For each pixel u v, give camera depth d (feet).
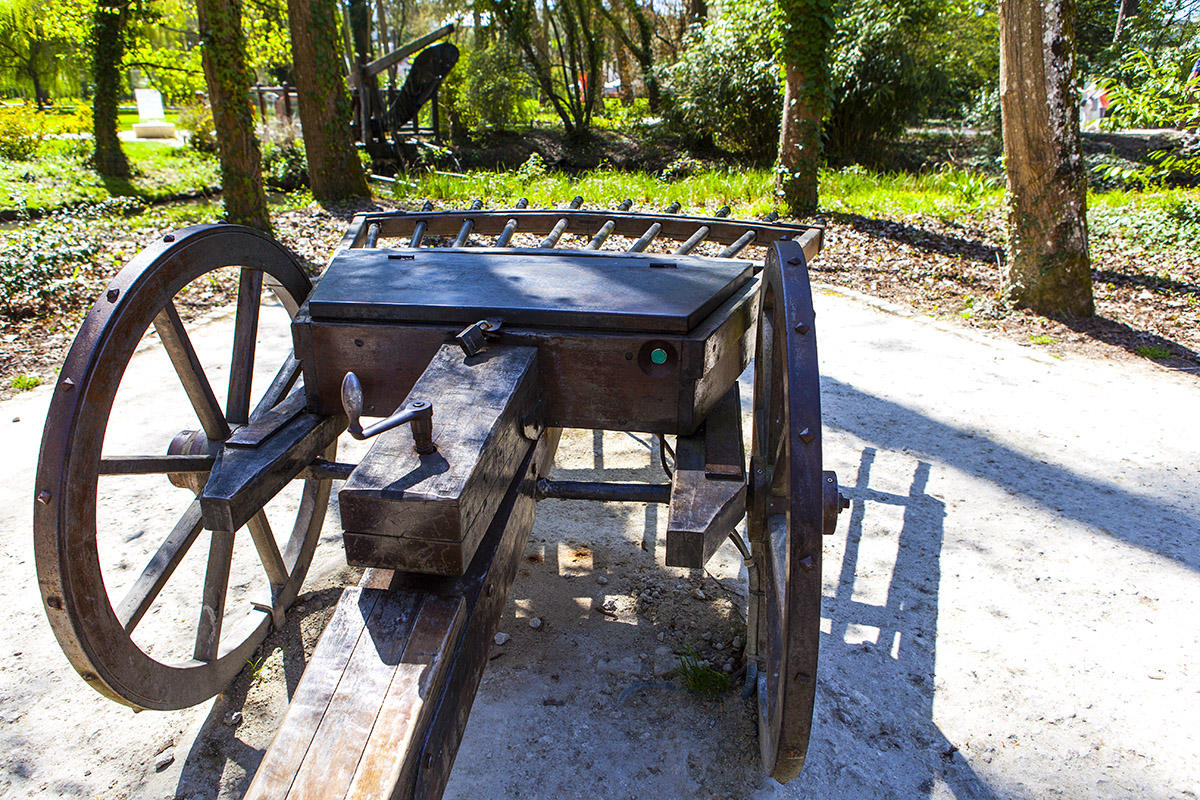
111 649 5.97
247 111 29.50
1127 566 10.28
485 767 7.00
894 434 14.15
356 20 70.03
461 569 4.67
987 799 6.86
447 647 4.62
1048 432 14.33
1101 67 53.88
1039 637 8.91
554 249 8.64
